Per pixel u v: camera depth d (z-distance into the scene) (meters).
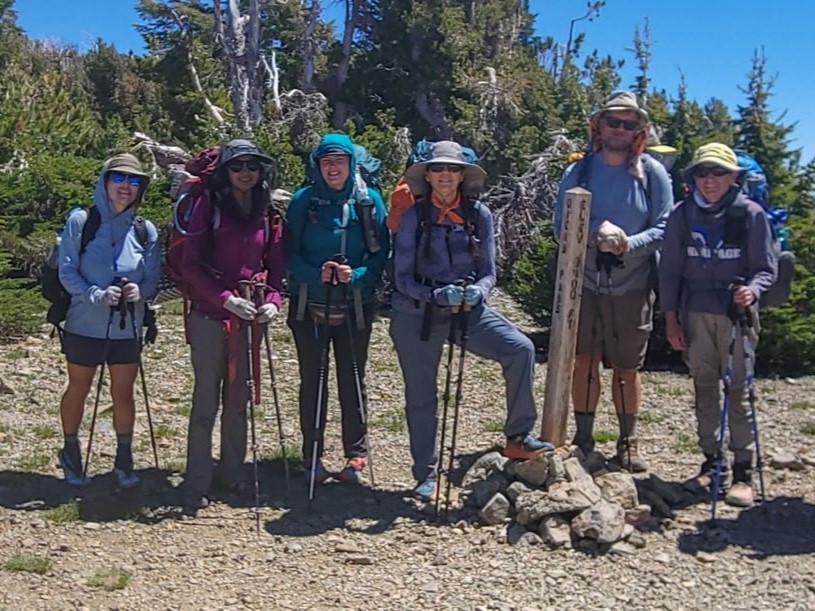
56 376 9.20
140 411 7.93
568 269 5.66
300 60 27.66
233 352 5.76
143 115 28.33
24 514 5.55
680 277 5.75
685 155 10.65
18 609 4.46
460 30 26.75
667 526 5.53
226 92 26.42
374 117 27.52
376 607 4.60
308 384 6.12
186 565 5.03
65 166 16.20
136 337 5.89
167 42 28.38
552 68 34.69
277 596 4.71
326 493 6.09
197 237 5.61
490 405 8.53
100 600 4.61
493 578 4.89
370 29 28.02
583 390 6.33
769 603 4.64
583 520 5.24
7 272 13.18
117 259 5.76
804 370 10.18
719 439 5.59
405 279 5.63
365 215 5.90
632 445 6.45
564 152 17.19
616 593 4.74
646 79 15.11
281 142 19.39
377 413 8.18
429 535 5.43
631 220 5.85
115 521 5.53
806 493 6.11
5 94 23.67
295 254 5.94
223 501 5.90
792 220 10.38
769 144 10.77
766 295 5.83
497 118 25.36
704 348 5.77
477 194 5.71
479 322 5.66
